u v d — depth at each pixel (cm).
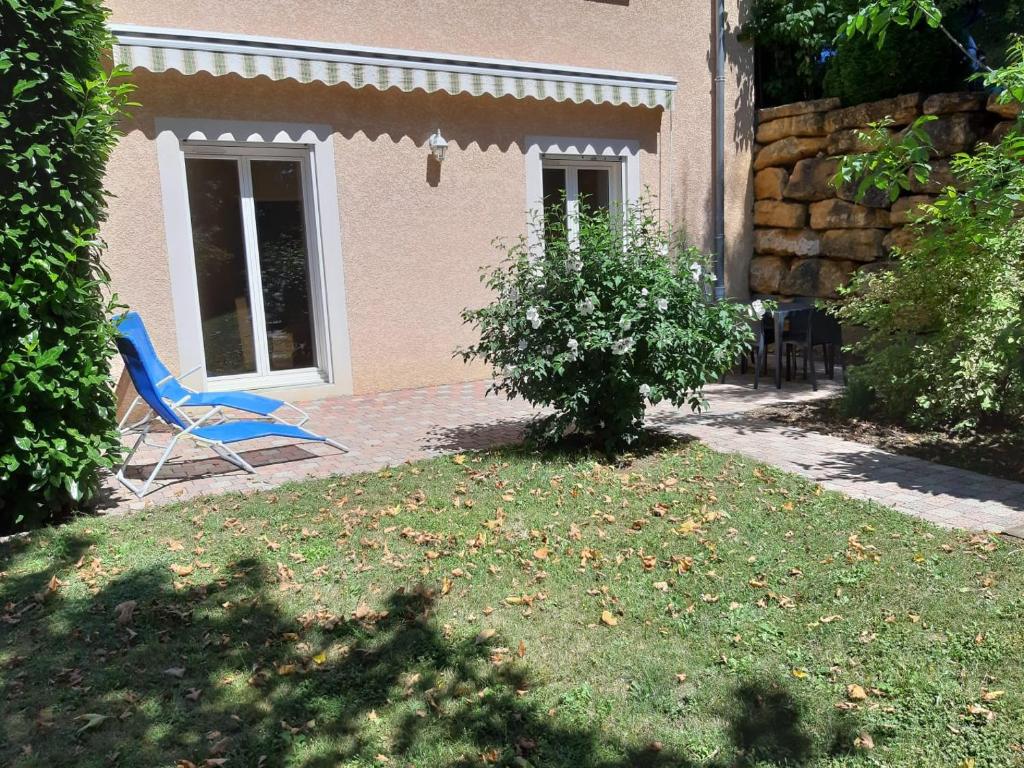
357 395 935
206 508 536
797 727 298
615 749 289
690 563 434
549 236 723
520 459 641
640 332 619
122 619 376
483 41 960
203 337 872
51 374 480
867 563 429
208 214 859
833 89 1097
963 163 644
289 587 412
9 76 461
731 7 1144
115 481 606
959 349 677
